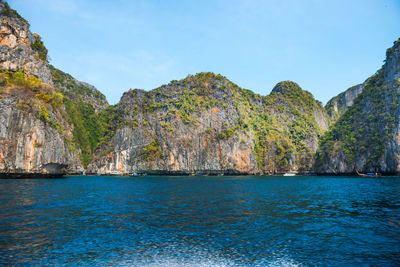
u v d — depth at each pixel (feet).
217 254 49.93
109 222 73.26
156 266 44.62
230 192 152.87
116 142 494.18
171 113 480.23
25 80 292.40
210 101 516.32
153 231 64.64
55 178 294.05
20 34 322.55
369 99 399.44
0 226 67.21
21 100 264.11
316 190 164.14
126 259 47.26
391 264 45.09
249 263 46.09
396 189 163.53
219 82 565.12
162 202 111.14
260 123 580.30
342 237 60.18
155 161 450.30
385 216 81.87
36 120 266.36
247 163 463.01
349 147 383.86
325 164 421.59
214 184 222.48
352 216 81.92
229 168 447.42
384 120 342.44
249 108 606.55
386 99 356.79
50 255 48.52
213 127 481.05
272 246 54.34
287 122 628.28
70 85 639.76
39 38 364.38
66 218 77.51
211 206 100.89
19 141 252.62
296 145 570.46
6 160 243.81
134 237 59.72
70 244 54.60
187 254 49.85
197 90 544.62
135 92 533.96
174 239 58.49
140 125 487.61
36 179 256.93
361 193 143.74
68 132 359.05
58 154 285.43
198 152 456.04
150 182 251.80
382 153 335.47
